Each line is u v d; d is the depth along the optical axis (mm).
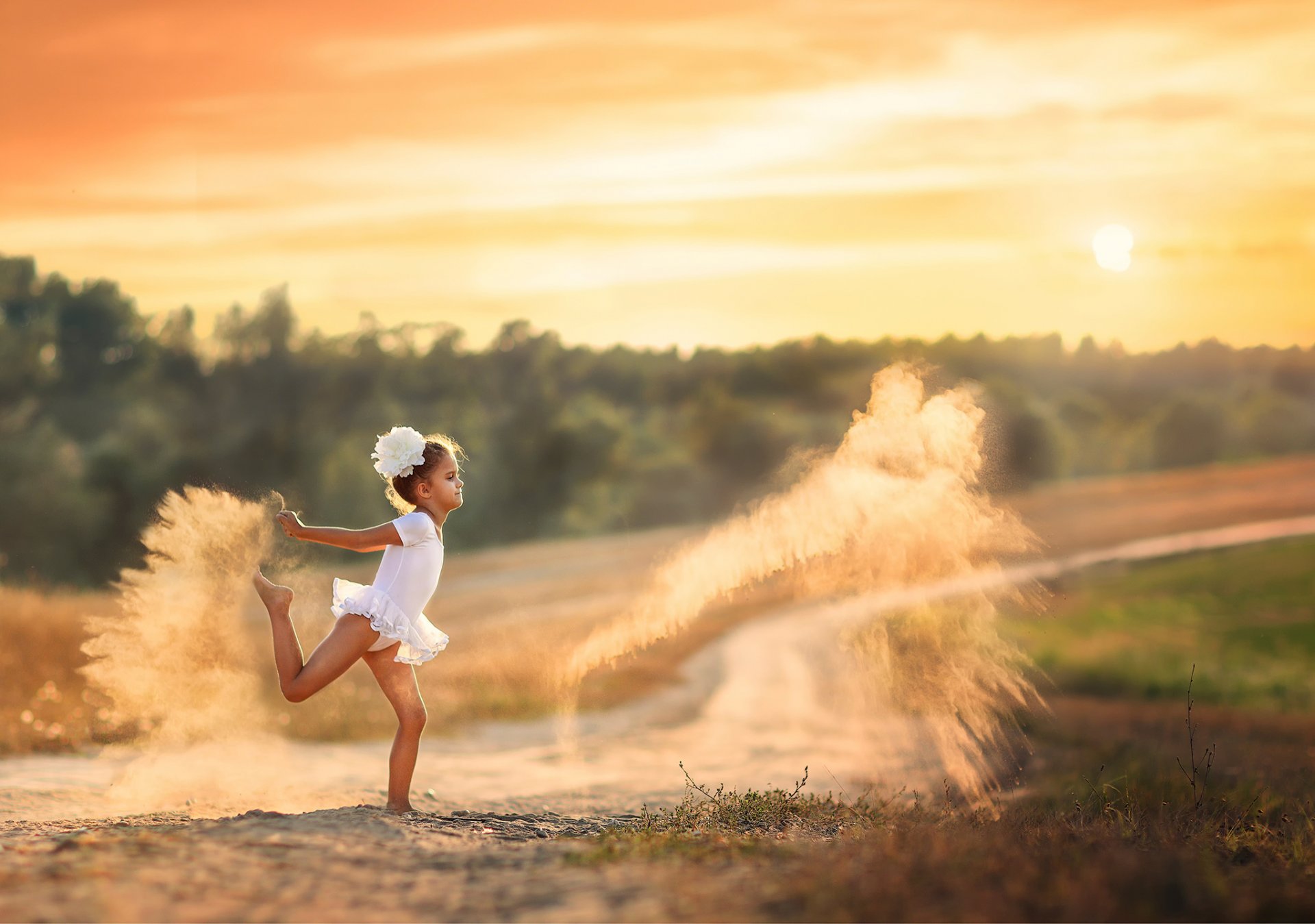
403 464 7270
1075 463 125250
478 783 11547
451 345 91750
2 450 68625
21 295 89688
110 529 69875
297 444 80750
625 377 123188
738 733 18281
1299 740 17219
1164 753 13789
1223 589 56438
